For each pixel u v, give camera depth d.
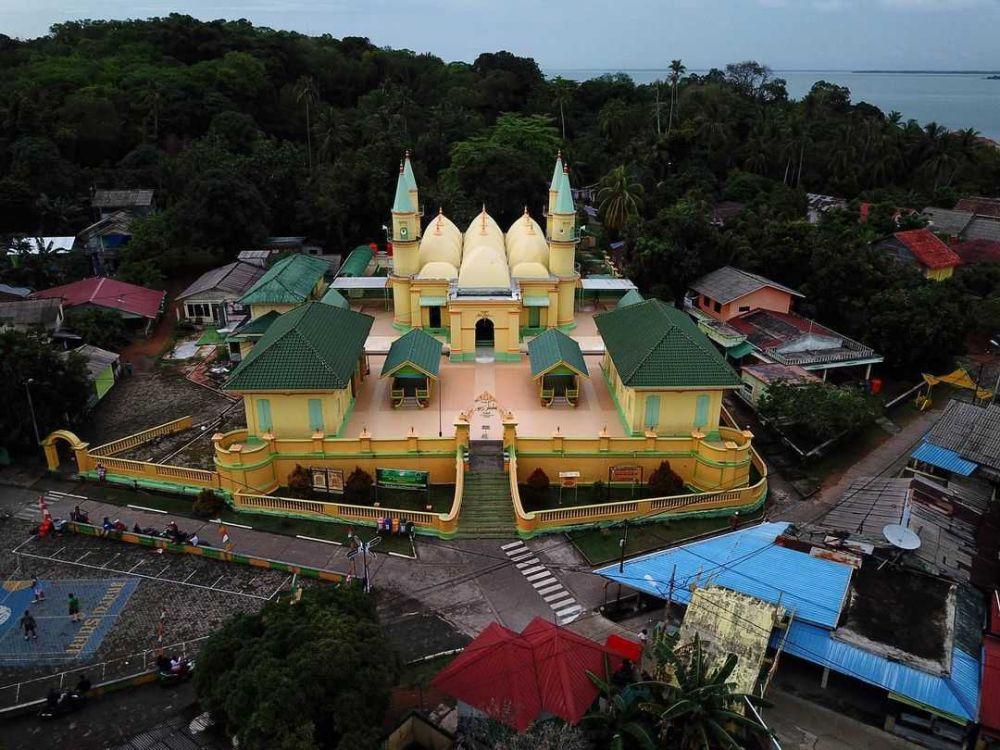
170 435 51.00
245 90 112.75
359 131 108.75
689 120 114.12
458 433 43.19
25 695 30.33
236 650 26.08
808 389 50.50
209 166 89.06
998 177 115.00
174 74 109.19
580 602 35.38
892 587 32.12
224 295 68.94
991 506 38.41
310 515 41.78
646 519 41.59
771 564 33.47
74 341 62.28
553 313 58.81
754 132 115.50
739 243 74.00
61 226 85.88
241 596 35.84
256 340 59.59
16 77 105.94
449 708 29.16
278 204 89.12
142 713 29.42
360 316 53.19
